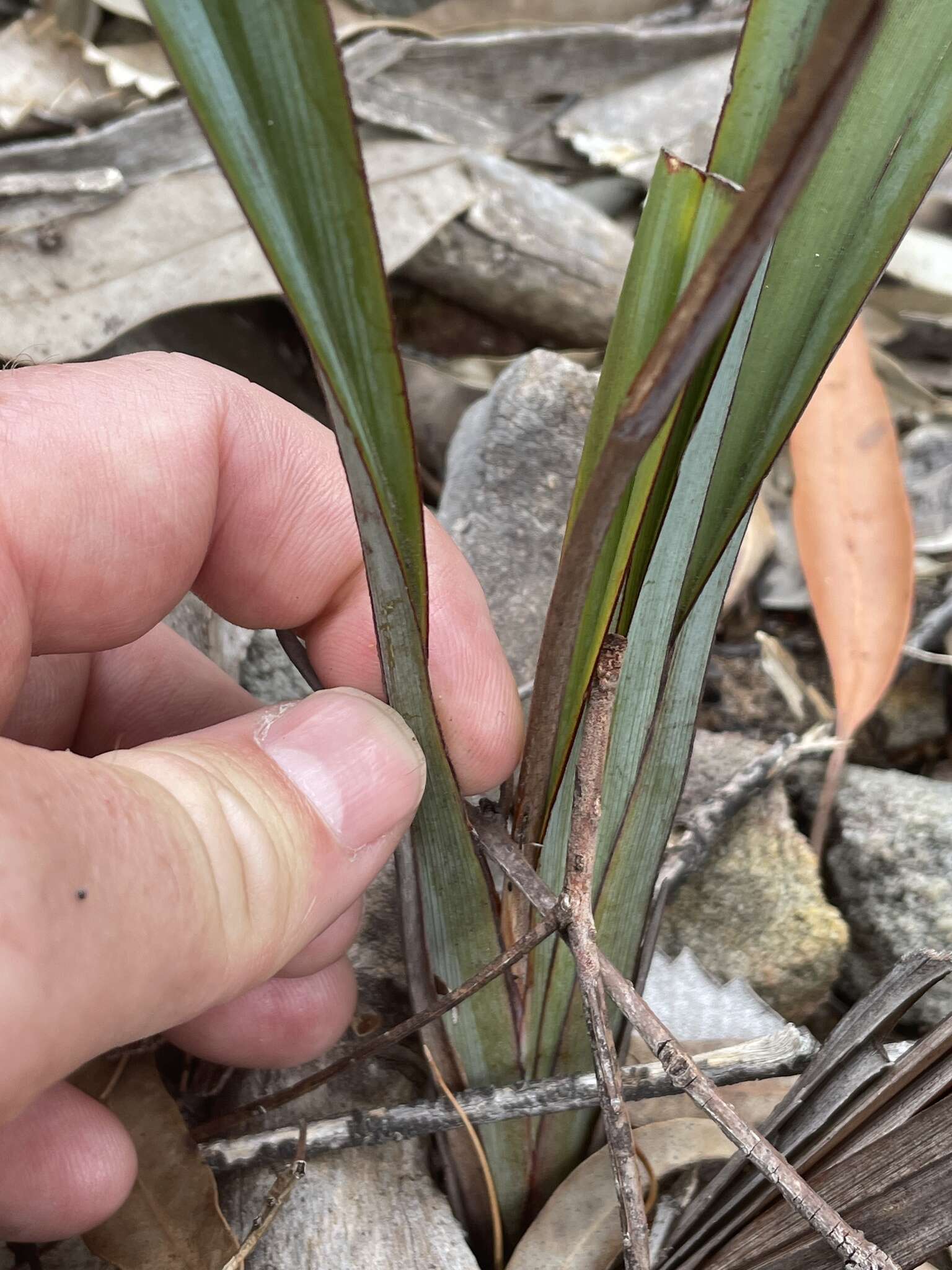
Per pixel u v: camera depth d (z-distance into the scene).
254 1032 0.13
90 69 0.22
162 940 0.08
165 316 0.22
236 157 0.05
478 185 0.24
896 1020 0.09
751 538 0.20
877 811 0.16
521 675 0.18
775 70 0.06
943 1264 0.11
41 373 0.12
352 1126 0.11
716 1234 0.10
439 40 0.24
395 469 0.06
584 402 0.20
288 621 0.14
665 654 0.08
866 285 0.07
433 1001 0.10
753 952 0.15
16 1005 0.07
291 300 0.05
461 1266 0.11
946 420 0.23
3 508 0.11
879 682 0.17
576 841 0.08
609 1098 0.08
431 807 0.09
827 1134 0.09
